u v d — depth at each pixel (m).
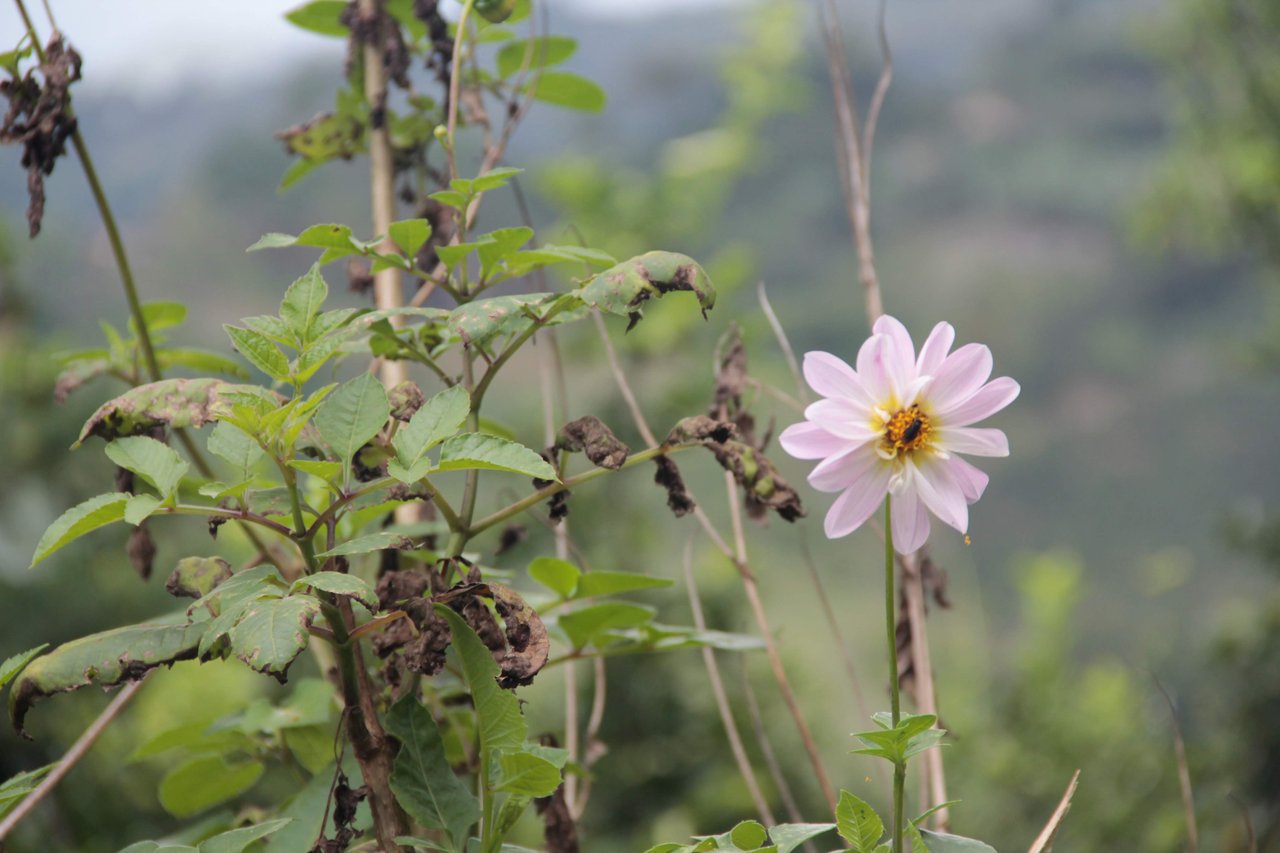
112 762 1.95
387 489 1.15
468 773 1.29
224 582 1.08
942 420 1.10
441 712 1.29
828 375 1.10
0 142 1.26
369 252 1.18
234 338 1.10
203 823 1.29
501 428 1.37
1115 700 2.80
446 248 1.17
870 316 1.38
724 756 2.38
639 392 2.82
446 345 1.22
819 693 2.57
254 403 1.09
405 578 1.15
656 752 2.39
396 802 1.12
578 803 1.34
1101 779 2.67
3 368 2.25
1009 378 1.10
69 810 1.84
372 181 1.40
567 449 1.16
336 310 1.12
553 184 3.21
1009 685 2.98
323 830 1.12
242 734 1.31
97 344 3.19
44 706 1.95
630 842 2.31
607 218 3.21
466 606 1.09
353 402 1.08
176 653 1.07
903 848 1.10
